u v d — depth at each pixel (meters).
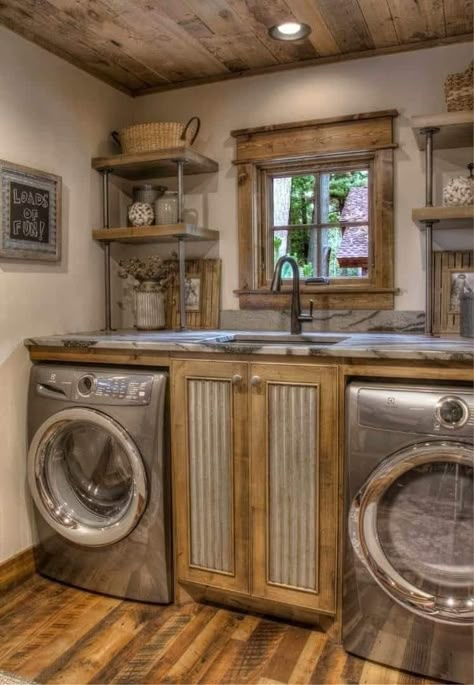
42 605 2.23
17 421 2.41
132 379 2.18
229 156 2.89
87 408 2.23
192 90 2.95
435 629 1.76
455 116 2.18
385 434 1.78
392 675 1.81
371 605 1.84
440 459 1.71
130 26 2.34
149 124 2.68
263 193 2.88
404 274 2.60
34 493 2.38
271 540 2.05
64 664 1.87
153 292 2.87
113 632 2.04
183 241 2.80
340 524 1.94
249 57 2.65
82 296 2.77
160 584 2.20
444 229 2.51
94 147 2.82
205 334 2.59
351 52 2.60
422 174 2.55
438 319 2.52
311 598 2.00
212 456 2.12
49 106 2.53
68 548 2.35
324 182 2.79
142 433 2.15
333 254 2.79
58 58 2.57
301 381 1.96
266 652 1.92
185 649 1.94
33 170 2.43
